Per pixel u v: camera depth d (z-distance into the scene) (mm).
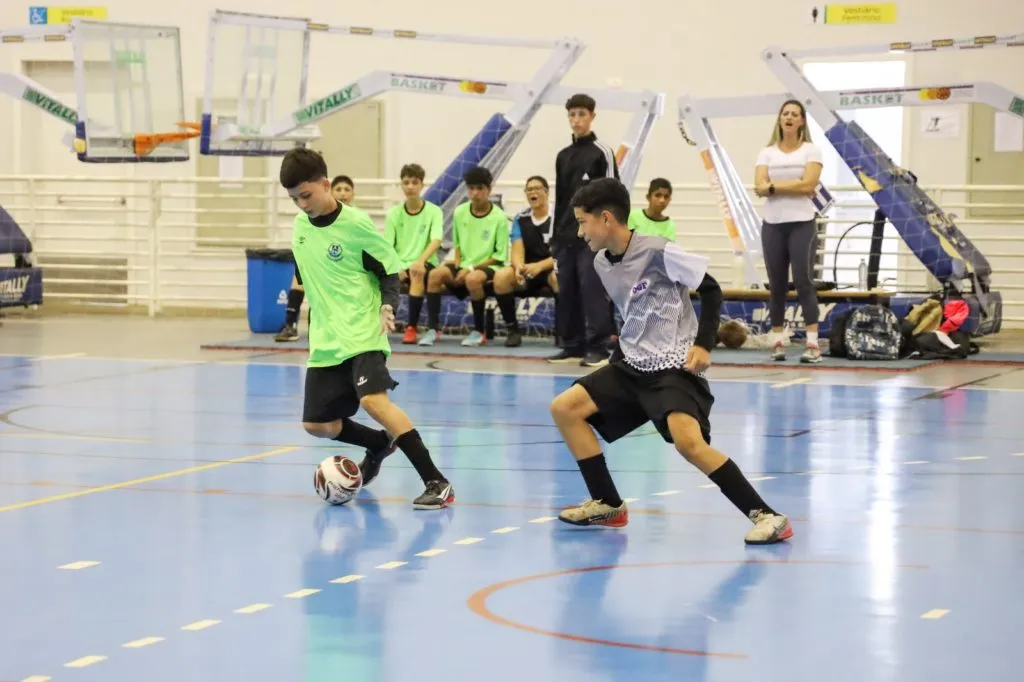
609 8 19203
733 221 14992
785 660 4324
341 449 8484
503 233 15016
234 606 4961
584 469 6309
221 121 14625
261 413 9961
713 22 18922
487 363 13430
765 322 14914
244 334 16516
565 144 19438
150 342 15469
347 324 6781
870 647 4461
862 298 14109
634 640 4543
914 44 13625
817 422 9602
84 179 18422
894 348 13641
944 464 7934
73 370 12672
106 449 8414
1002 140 18219
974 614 4859
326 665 4273
